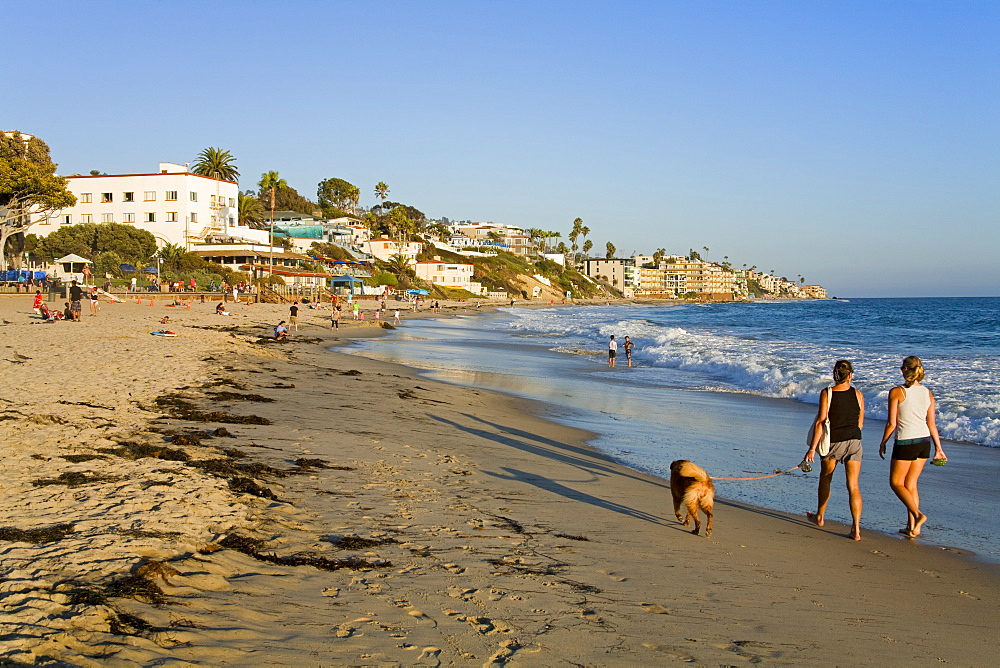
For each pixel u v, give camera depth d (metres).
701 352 28.52
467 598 5.10
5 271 53.94
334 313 44.09
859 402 7.77
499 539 6.62
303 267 91.00
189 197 81.38
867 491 9.83
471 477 9.22
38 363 16.73
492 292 145.00
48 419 9.92
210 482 7.35
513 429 13.71
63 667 3.54
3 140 60.88
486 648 4.31
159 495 6.74
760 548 7.09
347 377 19.78
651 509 8.39
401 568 5.61
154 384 14.64
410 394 17.16
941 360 26.44
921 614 5.52
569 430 14.12
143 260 73.25
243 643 4.06
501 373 24.61
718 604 5.44
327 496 7.59
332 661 3.96
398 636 4.37
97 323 31.31
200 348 22.64
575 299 173.62
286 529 6.32
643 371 25.92
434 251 149.62
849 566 6.67
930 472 10.94
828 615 5.38
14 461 7.69
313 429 11.54
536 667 4.12
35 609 4.11
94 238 73.06
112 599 4.36
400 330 48.59
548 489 8.98
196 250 80.00
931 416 7.68
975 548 7.35
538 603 5.12
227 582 4.95
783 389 20.19
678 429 14.54
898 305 150.50
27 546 5.24
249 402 13.88
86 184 81.31
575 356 31.92
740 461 11.63
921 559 6.96
